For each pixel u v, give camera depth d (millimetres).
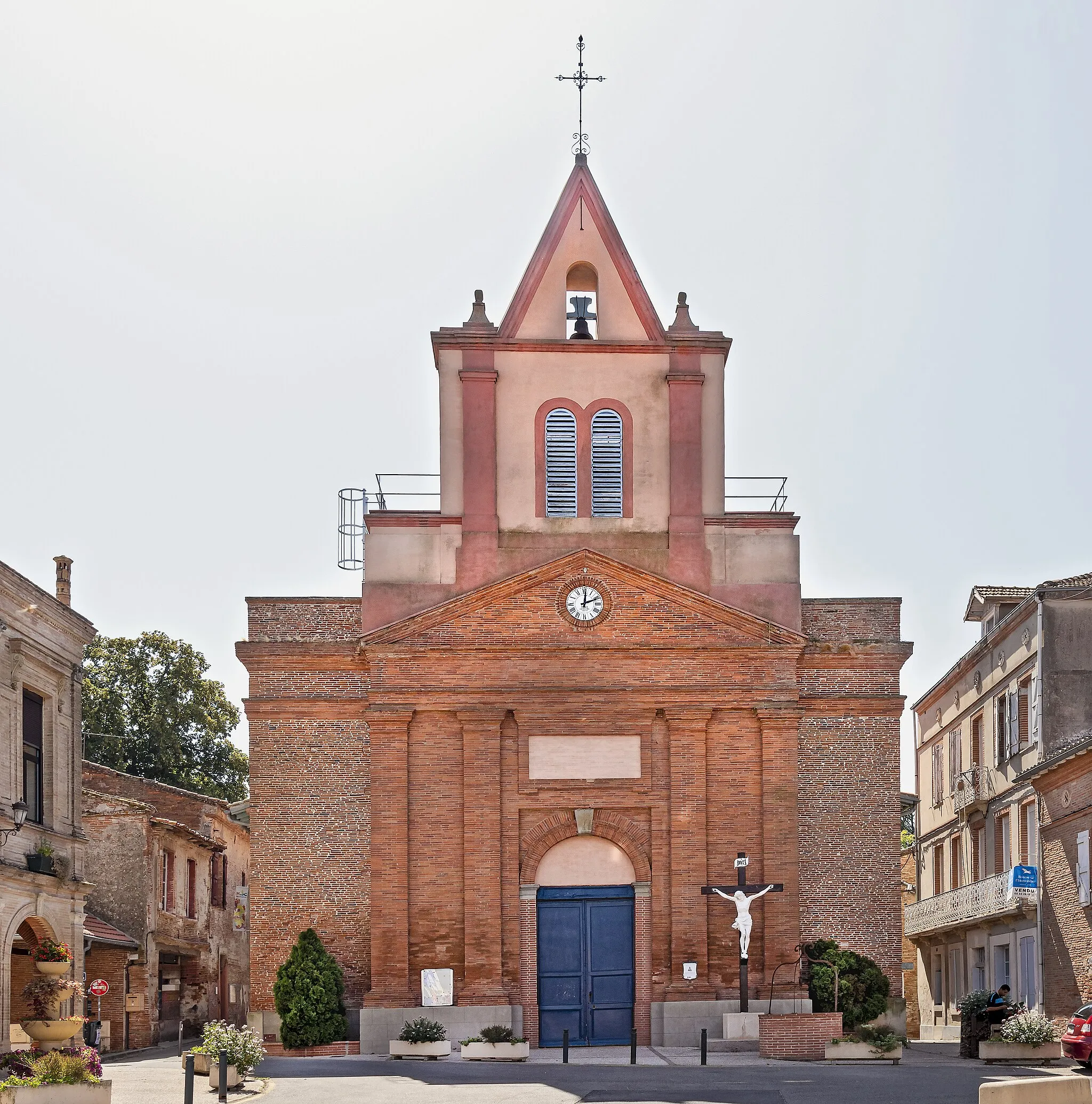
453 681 33406
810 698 33750
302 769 33469
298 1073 26750
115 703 59562
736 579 34500
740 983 32375
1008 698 39906
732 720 33594
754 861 33031
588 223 36250
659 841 33125
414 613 34031
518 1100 22141
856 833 33375
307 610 34281
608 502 35031
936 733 49094
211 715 61656
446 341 35312
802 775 33562
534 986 32719
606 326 35844
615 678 33531
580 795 33219
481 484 34781
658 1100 22062
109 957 40250
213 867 49469
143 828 42094
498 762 33188
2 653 27469
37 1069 21359
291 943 32844
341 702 33625
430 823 33031
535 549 34625
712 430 35344
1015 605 42969
